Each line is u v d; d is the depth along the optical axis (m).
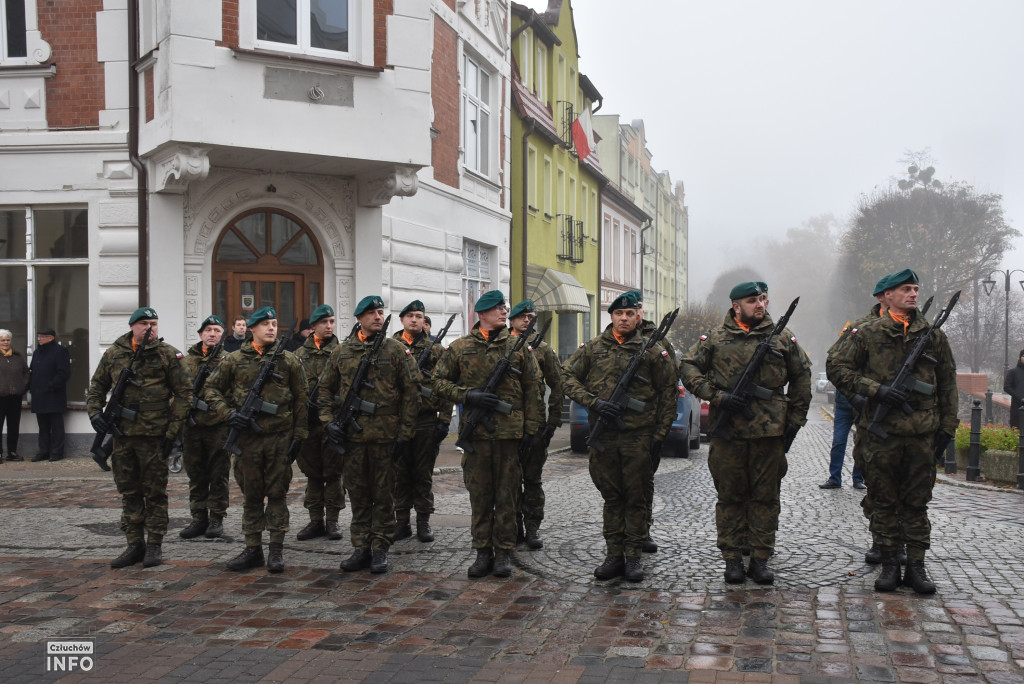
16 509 9.41
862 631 5.32
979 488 10.90
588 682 4.59
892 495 6.25
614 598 6.11
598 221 33.78
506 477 6.72
